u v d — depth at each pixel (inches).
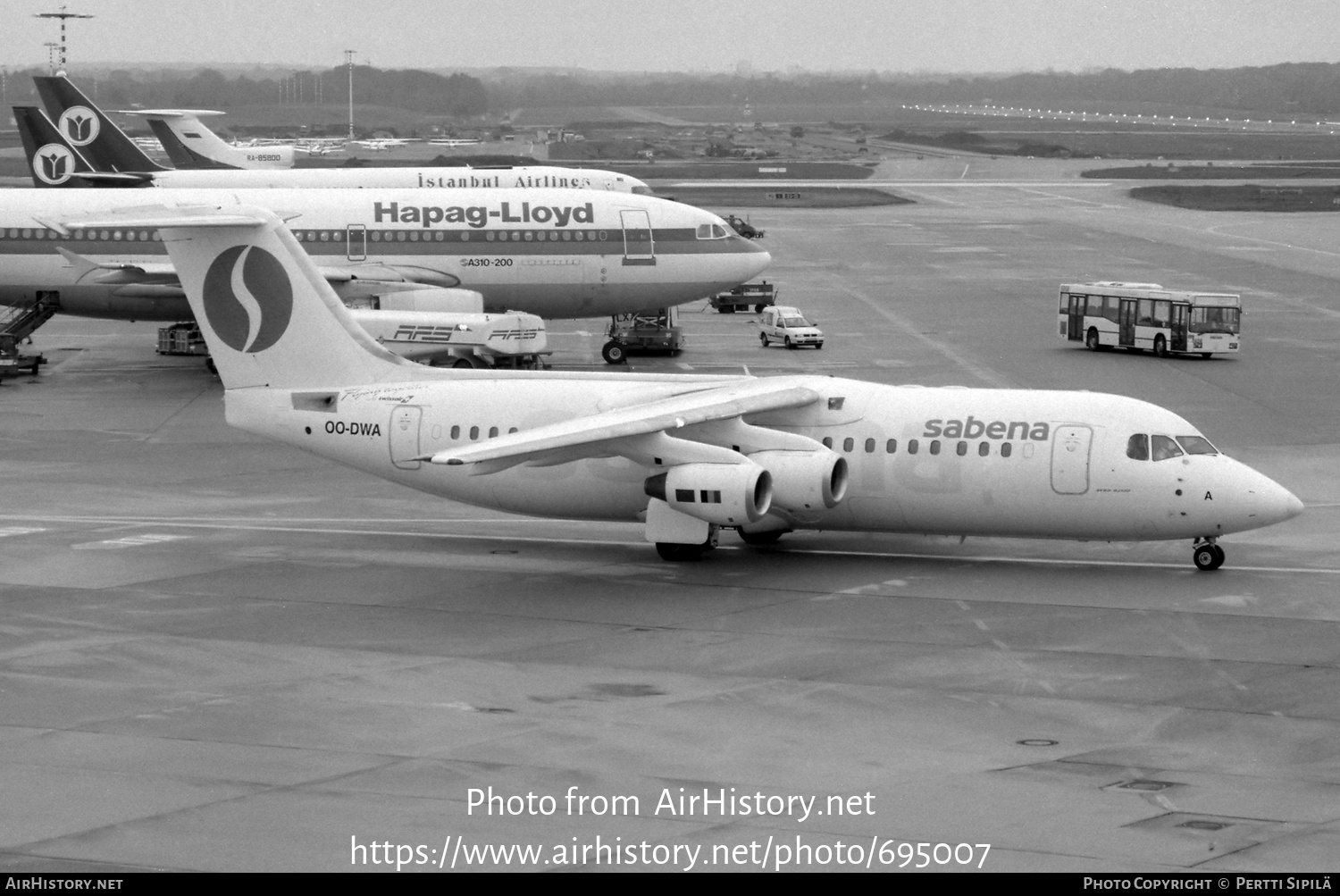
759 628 2343.8
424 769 1700.3
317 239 4997.5
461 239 5039.4
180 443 3949.3
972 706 1950.1
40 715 1908.2
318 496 3403.1
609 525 3134.8
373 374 3004.4
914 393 2851.9
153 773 1689.2
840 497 2763.3
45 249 4992.6
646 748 1779.0
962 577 2664.9
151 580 2650.1
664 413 2662.4
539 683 2053.4
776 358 5280.5
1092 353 5403.5
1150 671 2102.6
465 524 3144.7
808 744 1797.5
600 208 5118.1
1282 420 4168.3
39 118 7022.6
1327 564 2738.7
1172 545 2906.0
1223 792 1628.9
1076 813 1565.0
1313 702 1962.4
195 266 2987.2
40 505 3265.3
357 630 2335.1
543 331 4744.1
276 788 1640.0
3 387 4771.2
